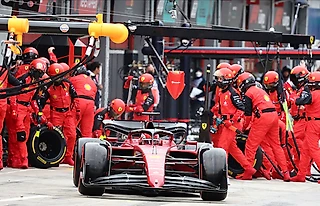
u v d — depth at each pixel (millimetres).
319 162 40250
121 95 59938
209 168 29359
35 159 41500
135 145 30547
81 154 31250
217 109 41094
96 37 26922
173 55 55750
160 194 31703
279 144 41375
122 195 30672
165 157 29359
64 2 54438
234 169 41281
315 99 39844
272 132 41125
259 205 29516
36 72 39844
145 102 45875
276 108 43688
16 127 40594
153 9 63438
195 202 29406
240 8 72500
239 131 39969
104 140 31359
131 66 55062
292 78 43250
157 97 46688
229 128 40000
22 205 27016
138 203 28047
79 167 31469
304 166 40719
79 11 56688
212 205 28641
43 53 49906
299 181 40906
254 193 34219
